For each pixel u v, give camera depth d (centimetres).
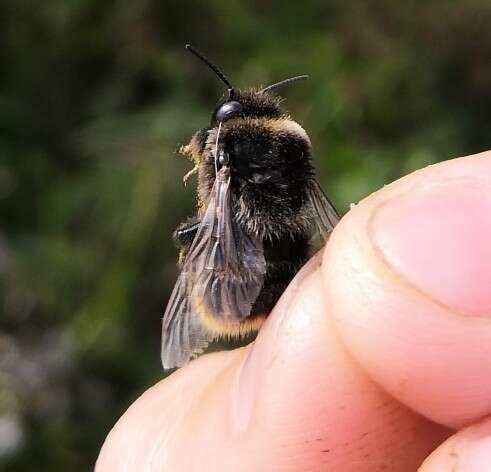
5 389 14
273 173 8
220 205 8
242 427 7
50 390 14
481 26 14
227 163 8
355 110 14
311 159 8
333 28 15
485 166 7
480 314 7
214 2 16
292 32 15
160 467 8
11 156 16
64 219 15
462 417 7
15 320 15
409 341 7
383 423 7
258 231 8
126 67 16
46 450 14
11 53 17
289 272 8
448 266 7
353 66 15
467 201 7
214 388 8
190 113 15
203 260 8
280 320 7
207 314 8
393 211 7
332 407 7
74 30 17
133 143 15
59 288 15
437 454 7
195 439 8
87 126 16
